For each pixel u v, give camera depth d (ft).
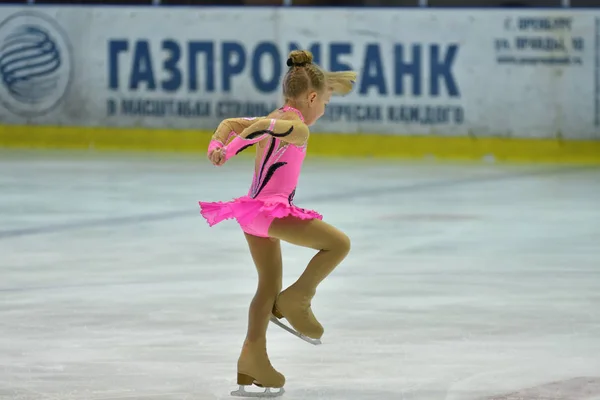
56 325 59.57
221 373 49.03
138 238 95.20
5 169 158.40
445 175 155.22
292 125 42.60
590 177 153.07
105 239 94.43
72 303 65.92
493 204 122.21
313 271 43.09
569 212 115.44
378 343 55.36
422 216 111.45
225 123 43.34
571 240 94.58
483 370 49.65
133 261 82.48
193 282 73.51
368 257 84.58
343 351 53.57
